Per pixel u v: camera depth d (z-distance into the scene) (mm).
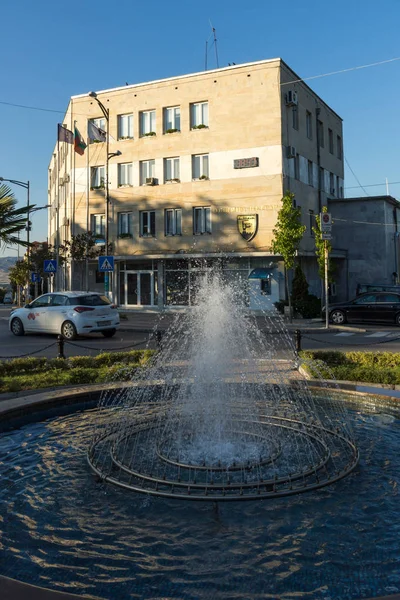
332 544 4031
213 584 3484
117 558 3834
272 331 22594
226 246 31609
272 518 4484
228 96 31516
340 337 20516
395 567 3695
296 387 8836
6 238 14359
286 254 26688
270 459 5828
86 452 6234
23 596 2928
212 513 4586
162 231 33469
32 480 5371
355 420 7566
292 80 32219
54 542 4078
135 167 34250
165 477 5297
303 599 3303
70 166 36719
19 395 8211
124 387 8781
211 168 32000
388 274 35281
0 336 20031
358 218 35406
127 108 34469
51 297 19438
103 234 35344
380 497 4902
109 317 19203
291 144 31828
